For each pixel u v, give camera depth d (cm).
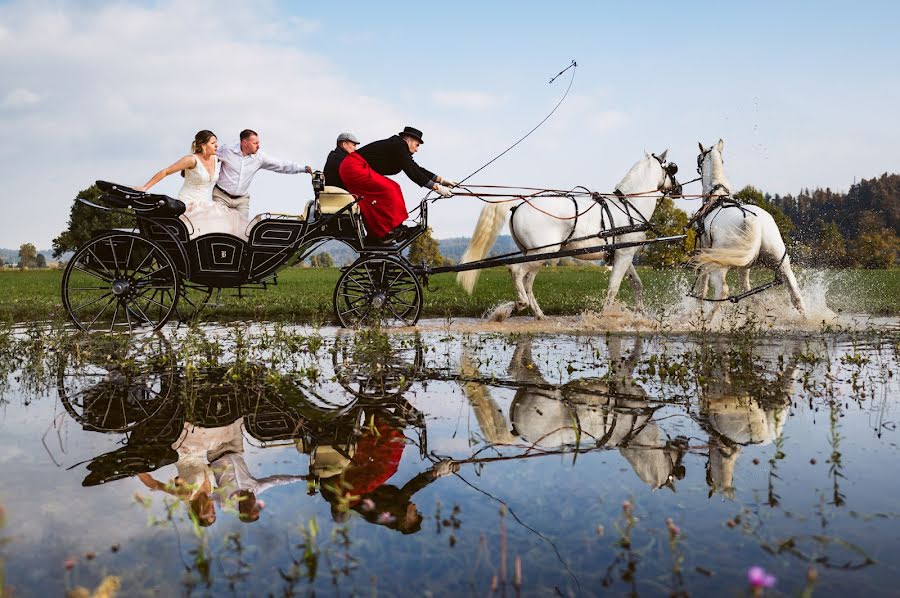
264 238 783
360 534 255
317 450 365
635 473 324
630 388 520
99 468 335
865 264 7044
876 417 427
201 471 331
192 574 224
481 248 952
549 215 934
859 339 790
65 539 252
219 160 809
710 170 965
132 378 563
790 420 422
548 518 270
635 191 973
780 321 949
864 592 209
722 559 232
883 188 11750
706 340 792
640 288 1030
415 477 321
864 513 272
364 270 855
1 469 333
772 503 284
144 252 784
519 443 376
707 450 361
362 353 683
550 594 209
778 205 11519
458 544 246
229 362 635
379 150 791
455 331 877
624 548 241
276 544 247
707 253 881
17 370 605
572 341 788
